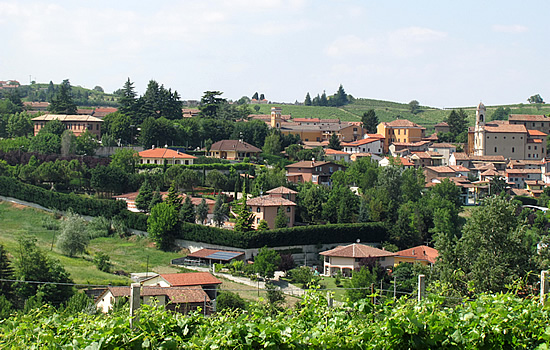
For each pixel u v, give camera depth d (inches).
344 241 3976.4
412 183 4913.9
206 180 5088.6
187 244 3811.5
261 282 3157.0
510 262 1935.3
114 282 2810.0
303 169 5610.2
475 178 6284.5
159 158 5600.4
